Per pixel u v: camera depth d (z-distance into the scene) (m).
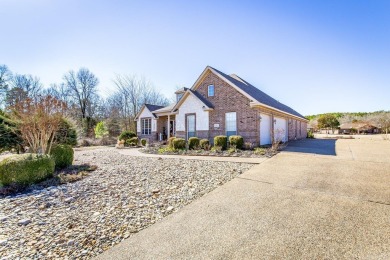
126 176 7.04
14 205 4.70
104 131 30.59
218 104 15.27
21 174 6.09
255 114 13.66
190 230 3.31
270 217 3.63
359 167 7.00
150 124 25.20
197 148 13.86
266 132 15.41
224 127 14.85
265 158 9.45
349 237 2.95
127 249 2.87
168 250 2.80
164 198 4.85
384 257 2.50
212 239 3.03
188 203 4.50
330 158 8.87
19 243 3.11
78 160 11.16
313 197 4.48
